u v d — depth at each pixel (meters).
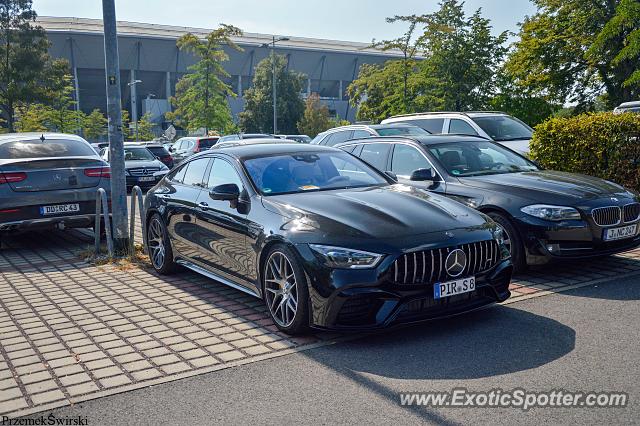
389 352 4.14
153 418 3.30
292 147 6.09
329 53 97.12
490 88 24.50
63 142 9.10
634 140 8.46
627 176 8.59
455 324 4.67
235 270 5.35
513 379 3.60
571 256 5.79
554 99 28.95
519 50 28.94
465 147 7.28
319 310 4.25
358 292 4.13
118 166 7.88
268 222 4.81
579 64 28.05
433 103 24.94
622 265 6.37
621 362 3.79
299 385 3.65
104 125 63.03
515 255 5.98
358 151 8.05
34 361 4.25
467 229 4.52
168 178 7.03
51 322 5.17
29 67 47.62
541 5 29.20
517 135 12.08
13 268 7.55
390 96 28.89
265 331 4.71
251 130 68.00
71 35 82.25
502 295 4.69
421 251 4.24
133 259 7.65
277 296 4.67
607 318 4.65
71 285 6.52
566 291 5.46
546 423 3.05
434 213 4.68
